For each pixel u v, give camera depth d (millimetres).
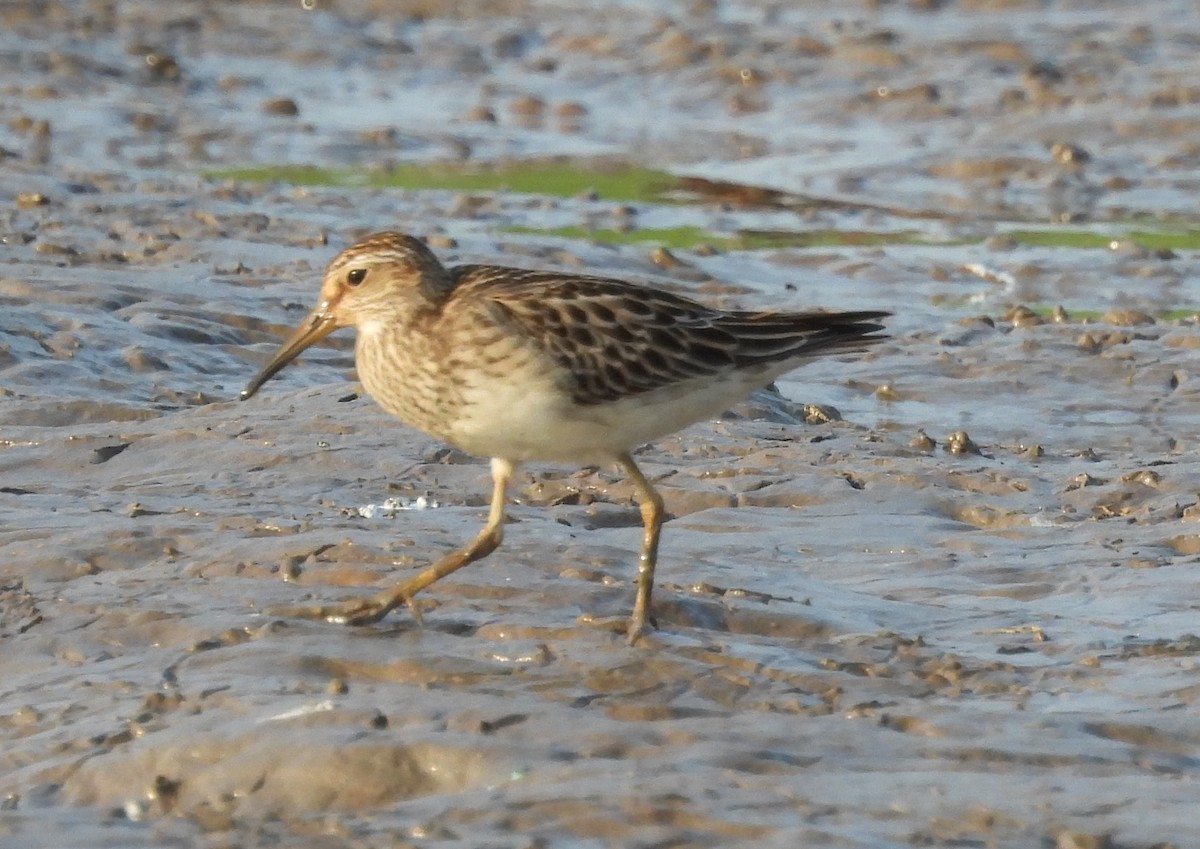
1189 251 23672
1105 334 19359
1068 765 9180
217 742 9266
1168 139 28406
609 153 29094
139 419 15625
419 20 37594
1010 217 25578
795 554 12719
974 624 11320
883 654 10625
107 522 12477
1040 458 15711
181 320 18344
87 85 31938
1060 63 32062
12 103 30391
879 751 9281
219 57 34594
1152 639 10984
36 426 15289
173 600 11078
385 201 25688
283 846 8391
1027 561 12562
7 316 17734
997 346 19109
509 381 10820
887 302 21422
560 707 9641
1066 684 10289
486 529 11117
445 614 10898
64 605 11023
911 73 32188
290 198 25516
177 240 22203
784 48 33750
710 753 9148
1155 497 14164
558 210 25594
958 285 22359
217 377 17297
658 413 11141
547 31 36500
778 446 15141
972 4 37312
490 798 8688
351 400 15922
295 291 19953
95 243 21922
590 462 11438
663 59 33781
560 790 8727
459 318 10883
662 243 23984
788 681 10125
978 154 27844
